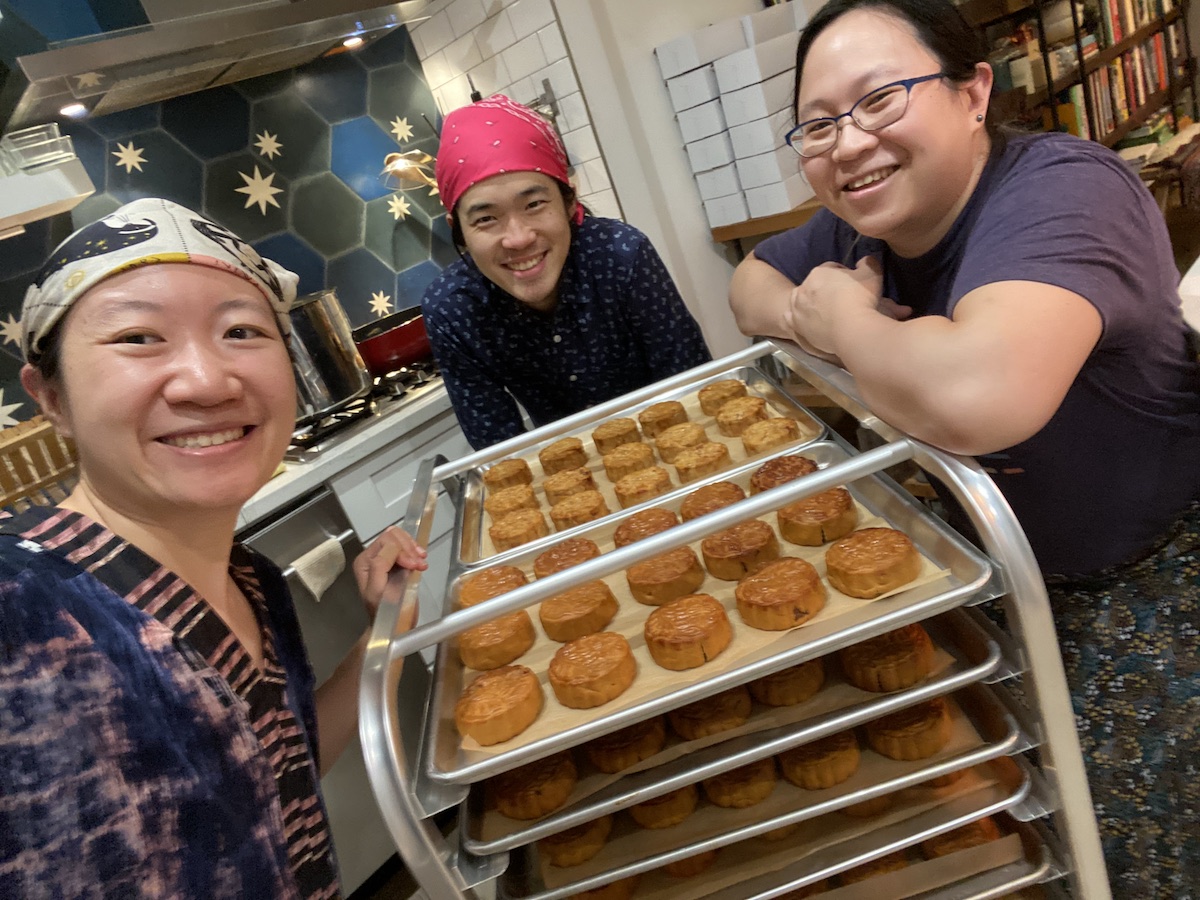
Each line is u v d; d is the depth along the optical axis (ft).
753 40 7.30
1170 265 2.36
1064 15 8.82
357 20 6.01
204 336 1.96
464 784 2.07
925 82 2.31
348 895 5.64
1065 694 2.05
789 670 2.39
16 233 5.66
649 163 7.48
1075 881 2.24
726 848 2.49
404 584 2.67
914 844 2.36
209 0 5.38
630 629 2.70
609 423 4.31
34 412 5.98
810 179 2.67
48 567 1.84
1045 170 2.29
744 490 3.16
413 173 7.79
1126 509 2.53
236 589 2.56
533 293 4.33
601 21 6.99
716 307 8.28
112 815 1.68
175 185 6.85
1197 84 11.47
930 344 2.07
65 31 4.95
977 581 2.04
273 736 2.27
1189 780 2.64
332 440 6.07
